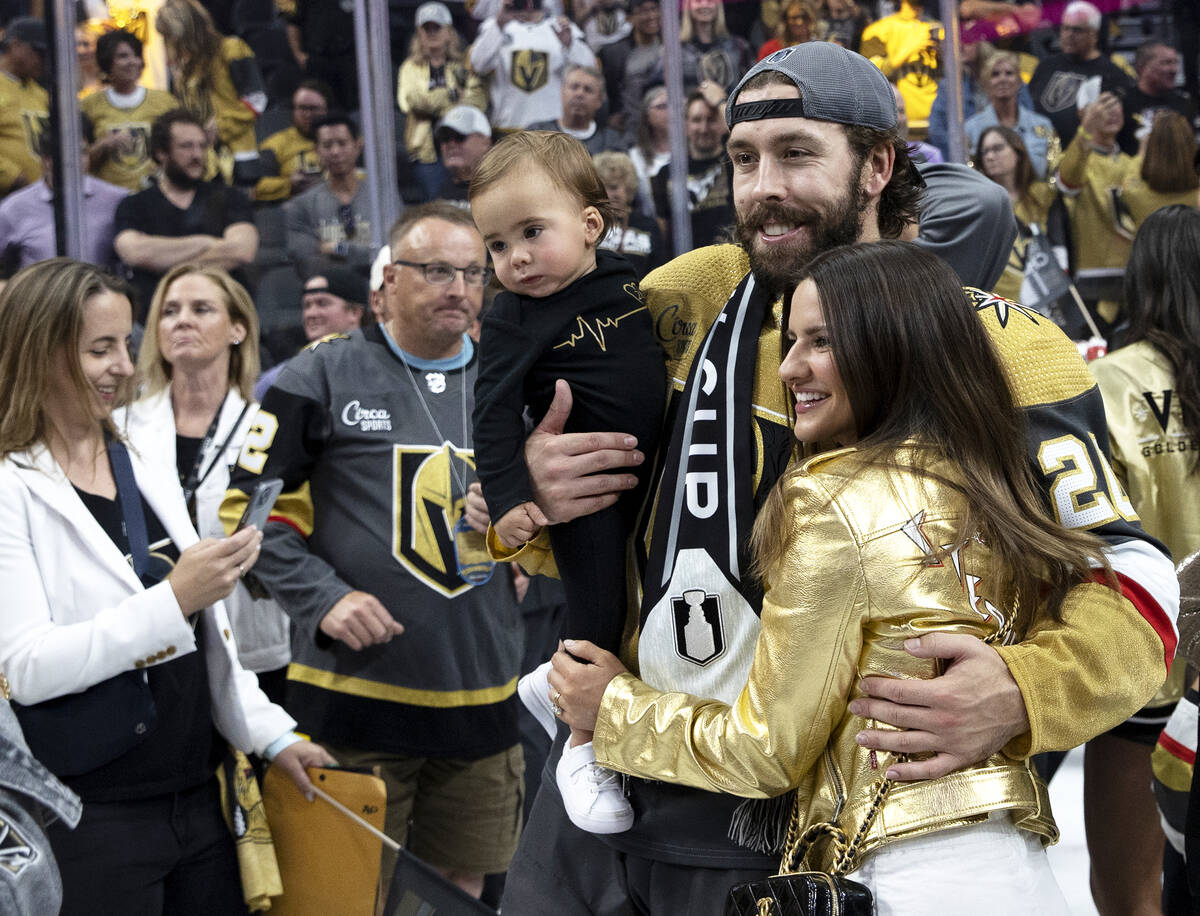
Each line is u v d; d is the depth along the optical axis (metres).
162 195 4.63
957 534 1.24
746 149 1.44
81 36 4.53
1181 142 5.38
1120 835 2.72
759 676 1.27
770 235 1.43
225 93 4.68
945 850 1.22
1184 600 1.87
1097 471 1.36
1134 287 2.81
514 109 4.98
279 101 4.74
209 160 4.67
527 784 3.35
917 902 1.21
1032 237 5.32
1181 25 5.60
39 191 4.55
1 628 1.91
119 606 1.96
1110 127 5.36
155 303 3.21
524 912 1.62
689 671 1.41
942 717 1.20
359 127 4.82
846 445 1.37
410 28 4.84
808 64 1.41
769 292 1.47
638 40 5.03
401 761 2.68
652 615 1.44
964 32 5.28
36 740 1.90
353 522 2.71
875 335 1.28
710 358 1.48
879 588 1.23
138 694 1.97
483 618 2.73
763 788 1.28
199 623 2.10
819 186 1.40
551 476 1.51
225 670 2.11
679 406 1.49
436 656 2.67
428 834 2.79
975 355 1.29
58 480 1.99
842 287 1.30
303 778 2.15
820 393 1.33
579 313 1.58
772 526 1.28
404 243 2.75
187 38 4.61
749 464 1.42
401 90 4.86
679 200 5.11
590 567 1.53
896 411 1.30
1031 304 5.30
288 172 4.76
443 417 2.76
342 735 2.65
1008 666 1.22
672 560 1.43
